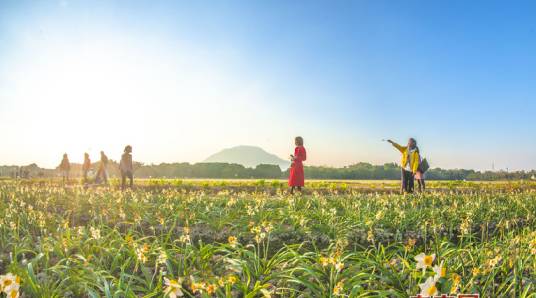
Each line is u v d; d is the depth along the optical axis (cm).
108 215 985
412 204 1096
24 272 479
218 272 525
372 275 464
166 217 932
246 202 1152
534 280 487
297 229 827
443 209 1045
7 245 674
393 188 2300
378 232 826
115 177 2823
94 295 425
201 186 2230
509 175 3638
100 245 601
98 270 503
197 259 544
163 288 454
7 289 310
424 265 324
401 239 785
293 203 1008
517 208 1132
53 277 507
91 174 2702
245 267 491
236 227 854
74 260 523
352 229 845
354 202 1105
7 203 1179
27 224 843
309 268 487
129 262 558
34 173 3275
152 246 593
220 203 1120
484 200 1302
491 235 833
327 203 1174
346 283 452
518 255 500
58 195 1405
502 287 463
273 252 690
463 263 518
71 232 690
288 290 475
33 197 1330
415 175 1689
